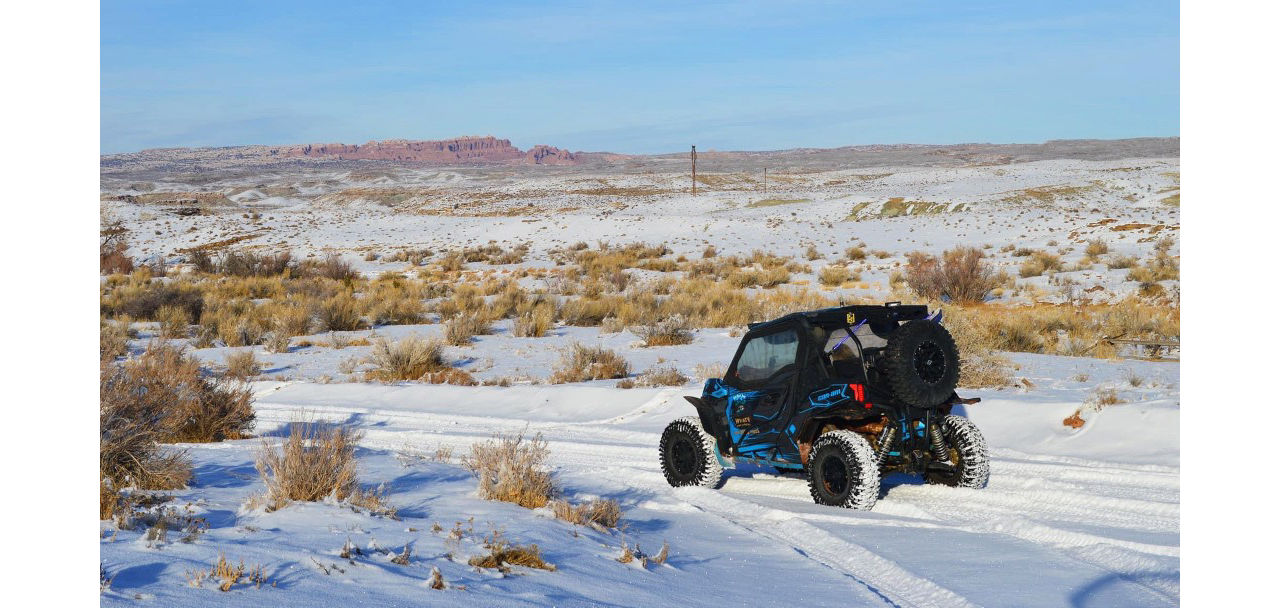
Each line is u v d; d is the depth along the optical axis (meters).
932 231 73.88
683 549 8.02
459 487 9.92
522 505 9.18
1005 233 69.31
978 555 7.70
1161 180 116.50
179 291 44.31
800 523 8.96
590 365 23.56
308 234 94.06
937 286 39.38
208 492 8.81
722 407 11.05
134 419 9.40
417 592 5.60
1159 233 58.00
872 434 10.31
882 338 10.14
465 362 26.59
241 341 32.59
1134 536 8.13
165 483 8.91
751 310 34.31
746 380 10.93
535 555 6.68
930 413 10.12
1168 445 11.78
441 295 49.56
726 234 81.44
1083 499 9.60
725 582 6.89
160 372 14.29
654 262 62.06
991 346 22.66
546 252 76.19
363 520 7.60
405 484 10.06
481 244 84.56
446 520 8.03
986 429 13.85
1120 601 6.38
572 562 6.93
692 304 37.72
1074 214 81.50
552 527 8.05
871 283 47.56
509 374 24.14
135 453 8.96
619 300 39.75
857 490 9.55
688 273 55.59
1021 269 47.25
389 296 44.50
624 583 6.51
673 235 82.94
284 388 22.12
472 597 5.65
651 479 11.77
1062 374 19.17
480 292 49.28
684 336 28.95
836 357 10.23
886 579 7.17
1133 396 14.96
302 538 6.71
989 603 6.40
